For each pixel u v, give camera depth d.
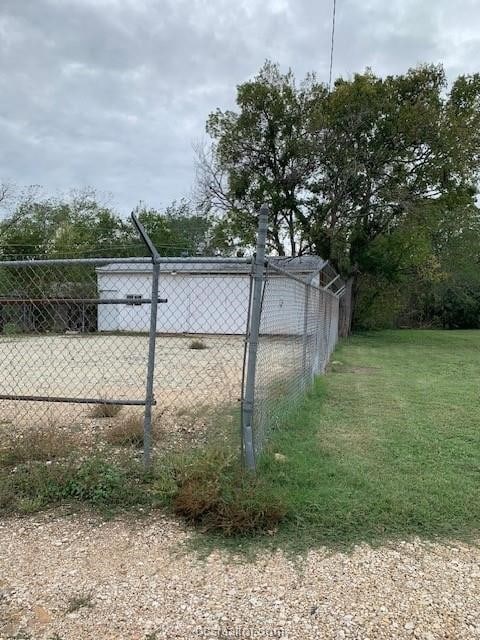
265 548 2.74
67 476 3.42
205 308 18.38
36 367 9.59
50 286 5.14
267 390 4.30
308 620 2.14
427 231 21.27
